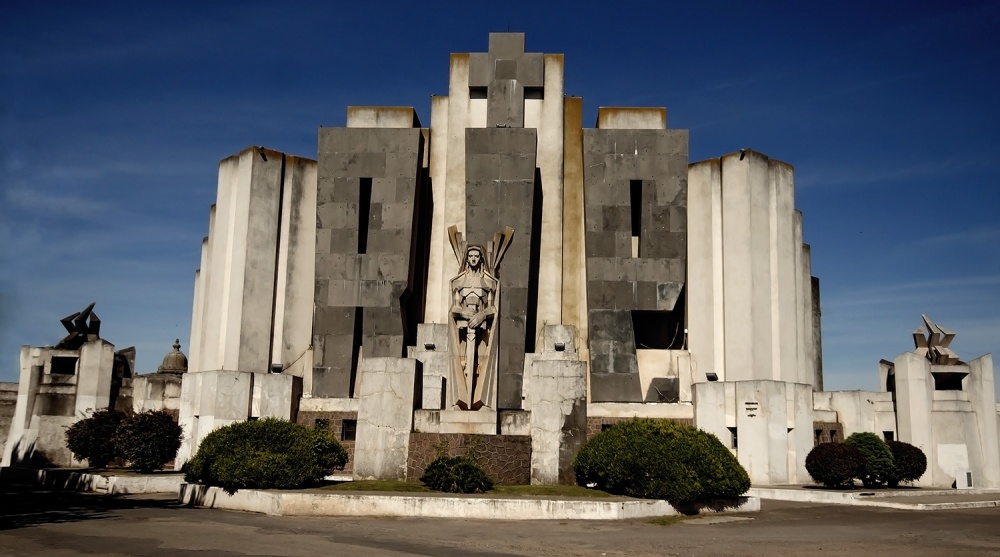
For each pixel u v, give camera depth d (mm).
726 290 38750
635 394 37188
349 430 33875
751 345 37812
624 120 41094
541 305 39844
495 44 41312
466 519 18781
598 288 38156
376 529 17094
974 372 36000
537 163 41031
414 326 40438
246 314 38906
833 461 28188
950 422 34844
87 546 14477
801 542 16516
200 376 33406
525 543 15695
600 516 18906
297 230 40906
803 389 32969
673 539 16578
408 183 39125
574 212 41000
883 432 36188
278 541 15211
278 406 33406
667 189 38562
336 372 38062
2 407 41562
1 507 21219
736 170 39281
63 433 36344
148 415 30500
